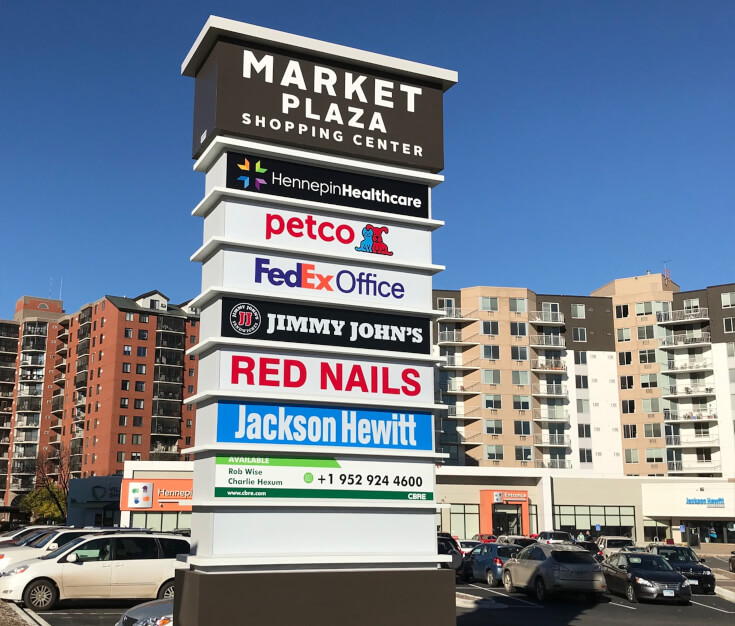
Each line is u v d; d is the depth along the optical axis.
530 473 67.50
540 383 82.06
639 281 85.31
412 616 9.80
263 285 10.25
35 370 125.50
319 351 10.24
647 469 80.69
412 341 10.82
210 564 9.10
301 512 9.79
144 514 60.09
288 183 10.66
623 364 83.88
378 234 11.02
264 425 9.84
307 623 9.36
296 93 10.92
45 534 26.17
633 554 25.56
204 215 10.91
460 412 80.31
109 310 109.19
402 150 11.34
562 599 24.30
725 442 78.50
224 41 10.68
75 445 111.56
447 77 11.78
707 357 81.25
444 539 31.50
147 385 107.25
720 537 67.19
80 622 16.75
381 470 10.27
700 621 20.12
